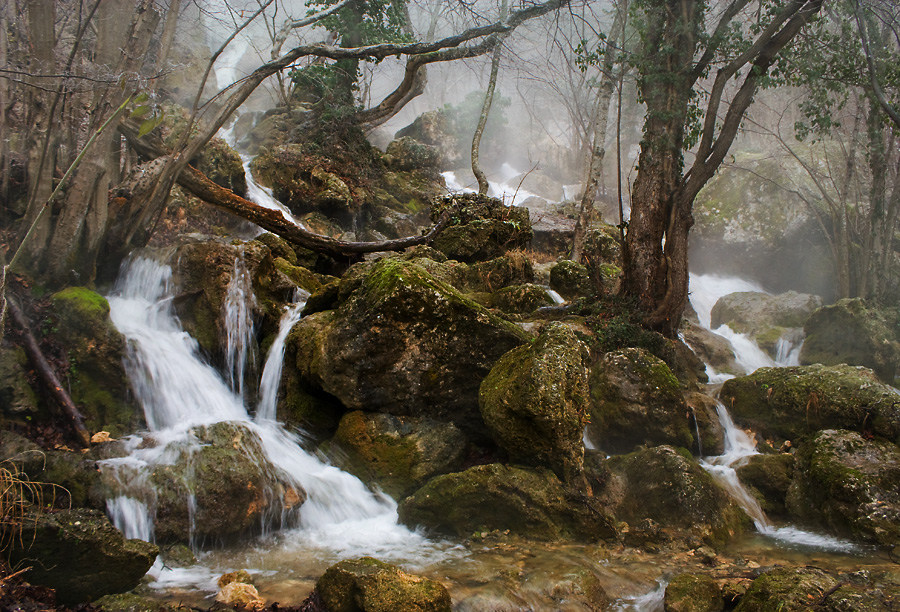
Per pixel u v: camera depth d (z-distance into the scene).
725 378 10.27
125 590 3.95
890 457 5.71
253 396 7.20
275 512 5.18
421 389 6.13
